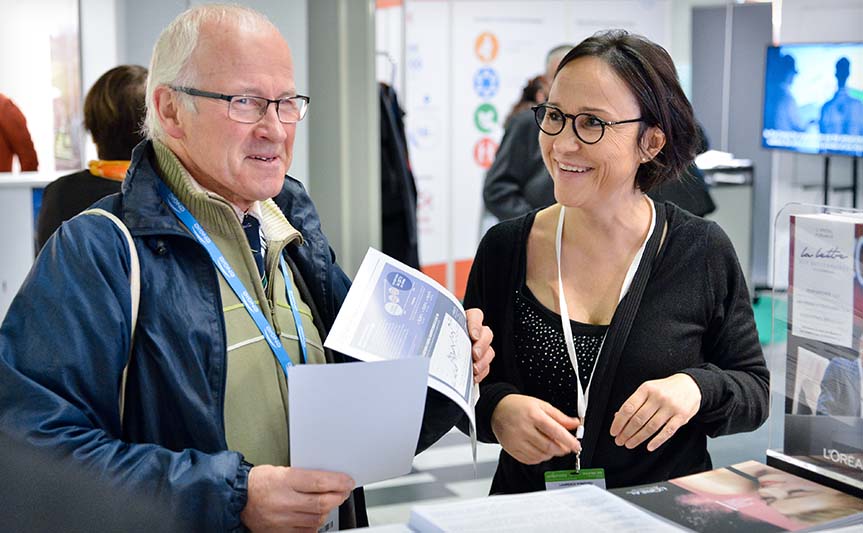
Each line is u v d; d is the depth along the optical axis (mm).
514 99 7148
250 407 1408
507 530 1147
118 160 2619
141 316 1351
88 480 1233
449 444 3787
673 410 1530
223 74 1375
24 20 3887
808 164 6945
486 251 1816
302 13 3883
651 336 1667
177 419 1354
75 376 1274
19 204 3691
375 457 1283
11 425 1237
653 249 1704
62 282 1293
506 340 1738
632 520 1188
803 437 1399
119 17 4000
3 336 1280
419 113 6824
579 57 1610
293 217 1621
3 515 1240
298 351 1505
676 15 7473
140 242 1367
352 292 1438
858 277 1310
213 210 1423
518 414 1585
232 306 1425
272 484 1246
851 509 1259
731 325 1748
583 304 1718
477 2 6895
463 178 7082
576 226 1724
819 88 6305
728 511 1245
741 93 7480
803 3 6406
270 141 1407
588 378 1670
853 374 1319
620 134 1581
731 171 6605
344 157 4094
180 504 1235
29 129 3955
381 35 6570
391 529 1206
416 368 1236
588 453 1648
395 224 4809
